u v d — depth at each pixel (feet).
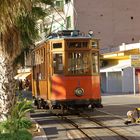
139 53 148.77
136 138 48.65
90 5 187.93
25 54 72.18
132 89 159.84
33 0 55.36
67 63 73.00
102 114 77.36
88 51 73.51
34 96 93.04
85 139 49.08
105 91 175.83
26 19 54.24
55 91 72.95
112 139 48.47
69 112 80.48
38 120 69.56
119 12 191.31
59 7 190.08
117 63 167.94
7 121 50.98
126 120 66.23
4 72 54.70
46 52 75.51
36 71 88.63
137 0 193.26
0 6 49.08
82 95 73.00
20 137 44.93
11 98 55.01
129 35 192.34
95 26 188.75
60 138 50.16
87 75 73.36
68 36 74.69
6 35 53.11
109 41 190.60
